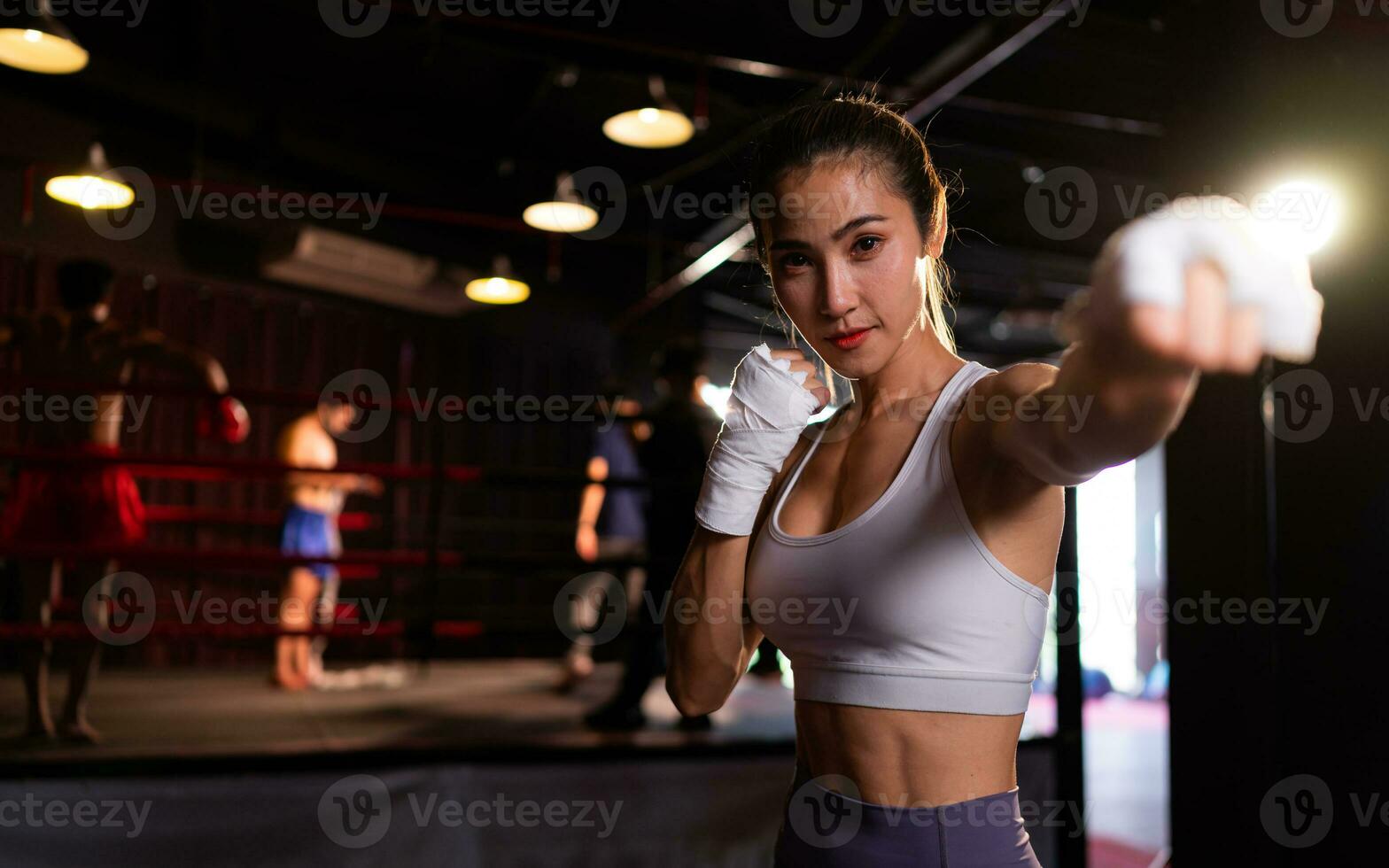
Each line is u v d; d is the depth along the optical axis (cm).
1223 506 207
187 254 643
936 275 110
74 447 328
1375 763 173
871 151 92
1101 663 1005
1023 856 91
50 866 232
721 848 280
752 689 564
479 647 741
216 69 554
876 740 91
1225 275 43
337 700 453
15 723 336
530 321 834
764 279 118
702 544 104
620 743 280
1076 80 454
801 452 109
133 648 610
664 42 441
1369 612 175
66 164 421
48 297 571
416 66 550
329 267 678
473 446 791
